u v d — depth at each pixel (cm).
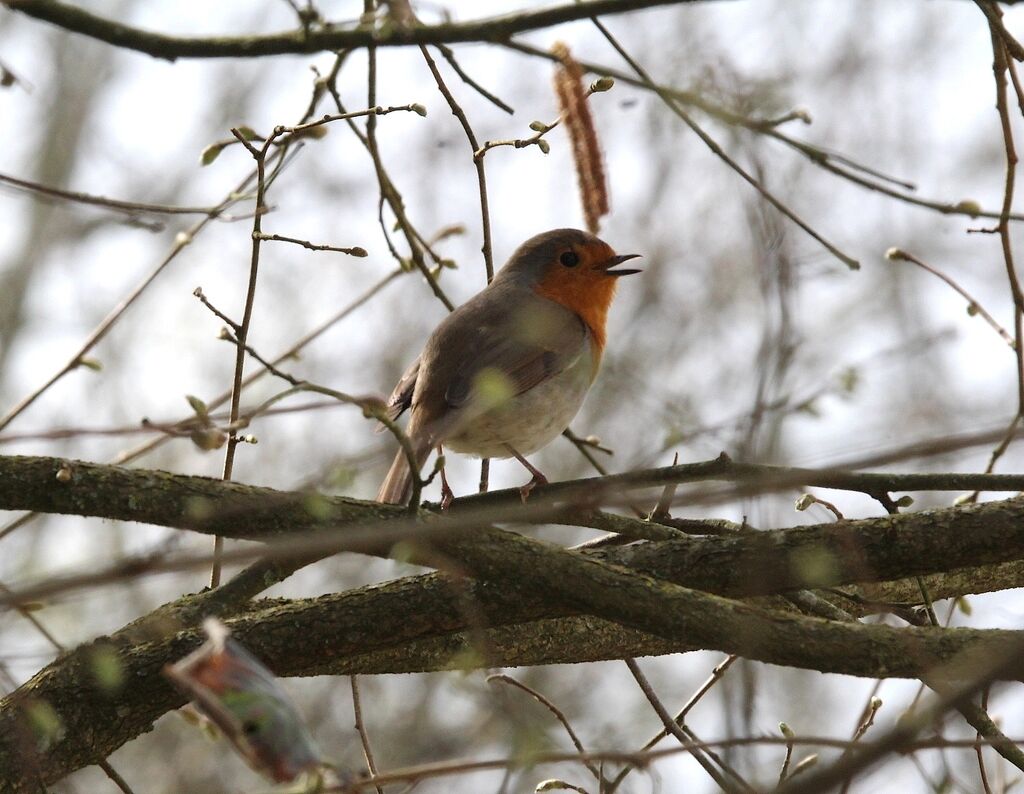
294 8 813
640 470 892
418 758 2033
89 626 1970
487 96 952
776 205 845
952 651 749
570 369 1235
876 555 834
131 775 2008
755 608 781
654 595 795
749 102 923
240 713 523
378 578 2192
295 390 682
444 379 1175
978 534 827
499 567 817
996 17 909
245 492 852
